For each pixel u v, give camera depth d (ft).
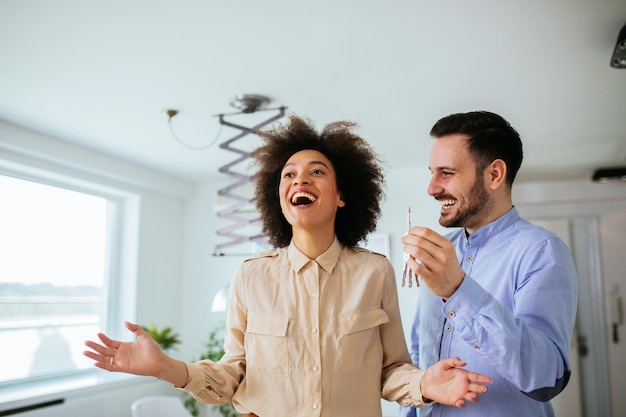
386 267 4.08
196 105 9.53
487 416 3.78
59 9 6.35
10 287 11.43
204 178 15.60
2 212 11.37
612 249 15.71
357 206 4.53
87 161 12.23
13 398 9.89
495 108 9.84
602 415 15.24
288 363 3.71
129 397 12.76
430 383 3.50
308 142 4.55
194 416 14.24
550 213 16.34
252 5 6.27
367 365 3.83
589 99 9.38
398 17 6.57
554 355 3.29
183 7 6.31
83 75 8.27
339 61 7.80
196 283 15.94
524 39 7.17
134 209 14.52
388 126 10.87
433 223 14.06
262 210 4.72
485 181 4.09
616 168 14.40
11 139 10.48
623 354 15.28
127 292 14.24
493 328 3.12
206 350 15.52
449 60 7.79
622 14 6.52
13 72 8.16
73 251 13.06
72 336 12.84
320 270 3.92
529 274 3.77
